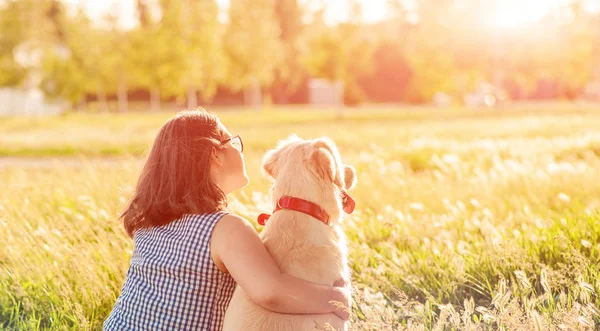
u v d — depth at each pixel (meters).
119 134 25.11
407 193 7.62
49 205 6.51
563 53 49.81
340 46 40.97
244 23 54.12
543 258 4.55
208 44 50.34
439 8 46.81
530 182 7.51
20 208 6.22
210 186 2.54
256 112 53.41
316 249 2.53
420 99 67.88
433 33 47.03
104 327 2.62
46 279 4.56
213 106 70.94
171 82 50.44
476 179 8.00
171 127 2.64
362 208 7.16
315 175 2.60
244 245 2.36
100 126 34.81
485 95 62.84
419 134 22.53
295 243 2.53
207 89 54.59
